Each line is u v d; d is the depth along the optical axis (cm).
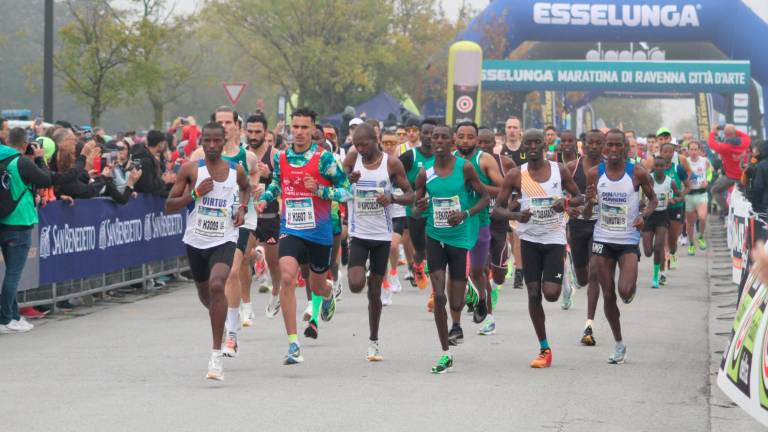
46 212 2214
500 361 1703
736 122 9450
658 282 2869
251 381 1517
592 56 9431
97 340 1928
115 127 14988
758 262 934
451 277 1648
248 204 1745
